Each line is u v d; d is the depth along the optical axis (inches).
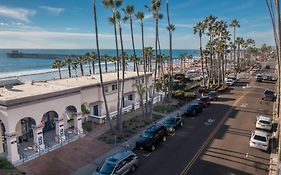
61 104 995.9
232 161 812.6
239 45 4242.1
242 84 2485.2
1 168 763.4
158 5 1353.3
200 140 1005.8
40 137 908.6
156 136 943.0
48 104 942.4
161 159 840.3
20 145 958.4
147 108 1440.7
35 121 897.5
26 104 863.7
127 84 1549.0
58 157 866.8
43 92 951.6
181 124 1186.6
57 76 3882.9
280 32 909.8
